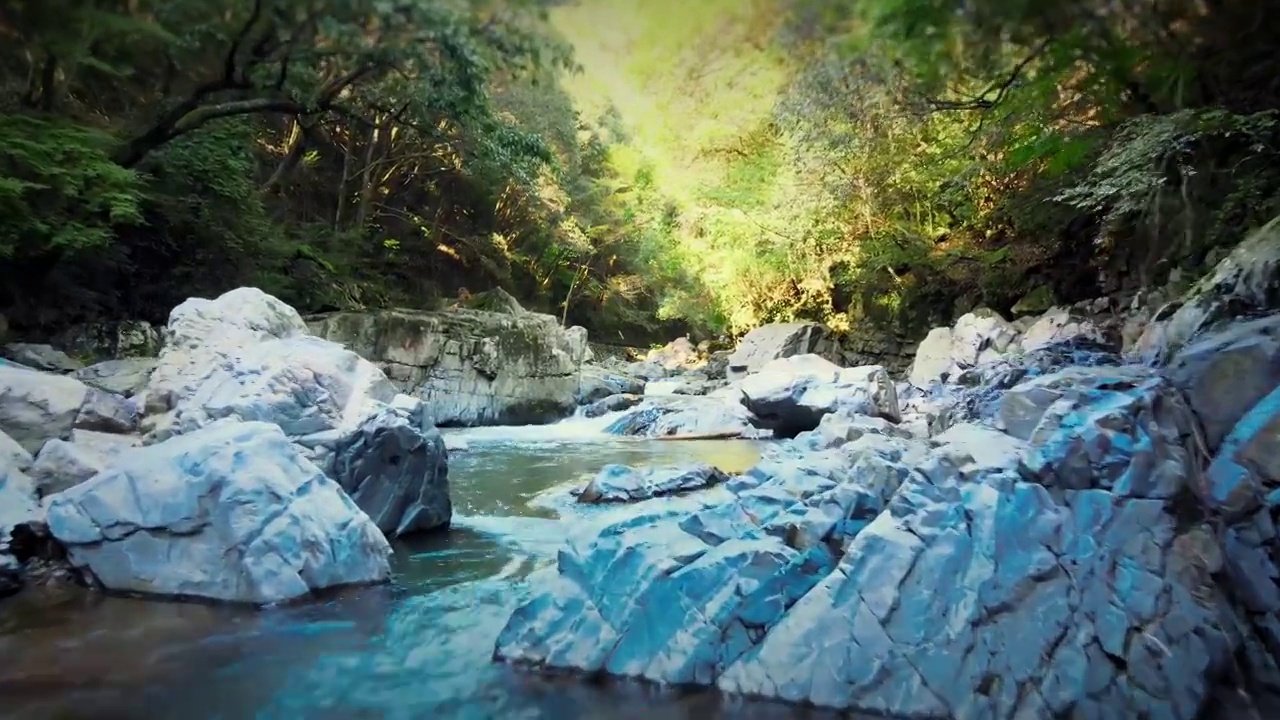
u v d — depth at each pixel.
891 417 12.70
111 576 4.79
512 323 14.35
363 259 18.50
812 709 3.43
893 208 17.81
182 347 6.93
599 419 14.84
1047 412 4.42
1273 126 9.60
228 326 7.07
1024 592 3.62
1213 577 3.73
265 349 6.84
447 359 13.40
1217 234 11.34
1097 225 14.96
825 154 14.70
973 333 15.38
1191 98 8.65
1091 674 3.39
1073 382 4.82
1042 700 3.32
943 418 10.02
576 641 3.86
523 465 9.85
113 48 8.84
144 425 6.48
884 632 3.58
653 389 18.45
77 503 4.97
